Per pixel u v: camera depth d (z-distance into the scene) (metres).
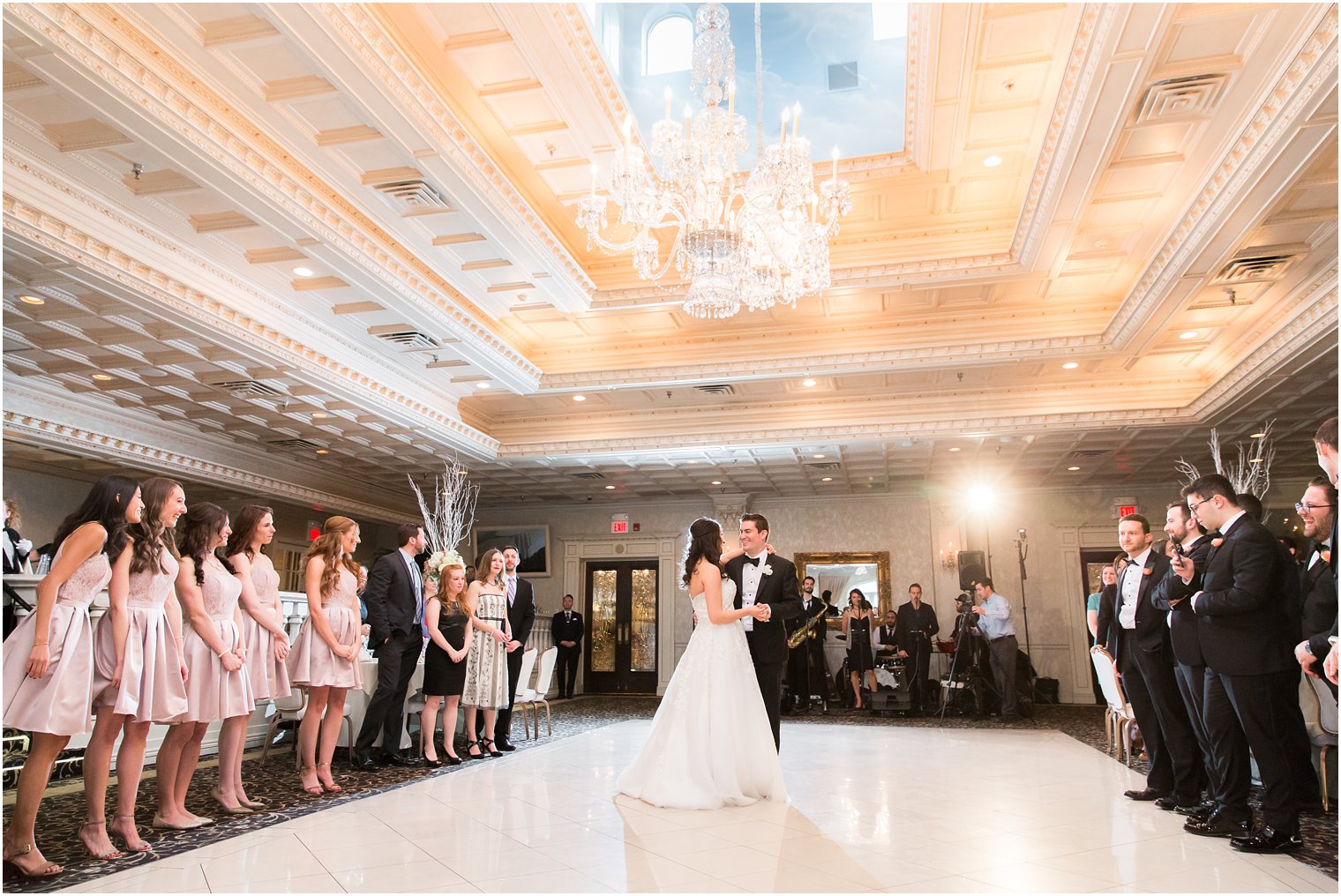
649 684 15.34
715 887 2.99
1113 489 14.02
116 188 5.54
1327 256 6.45
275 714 6.05
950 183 6.98
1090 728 9.38
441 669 6.14
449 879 3.10
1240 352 8.45
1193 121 5.31
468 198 6.02
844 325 9.04
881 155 6.82
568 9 5.06
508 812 4.33
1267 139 4.91
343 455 11.84
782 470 12.90
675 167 5.81
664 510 15.77
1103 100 5.03
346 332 8.15
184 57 4.60
